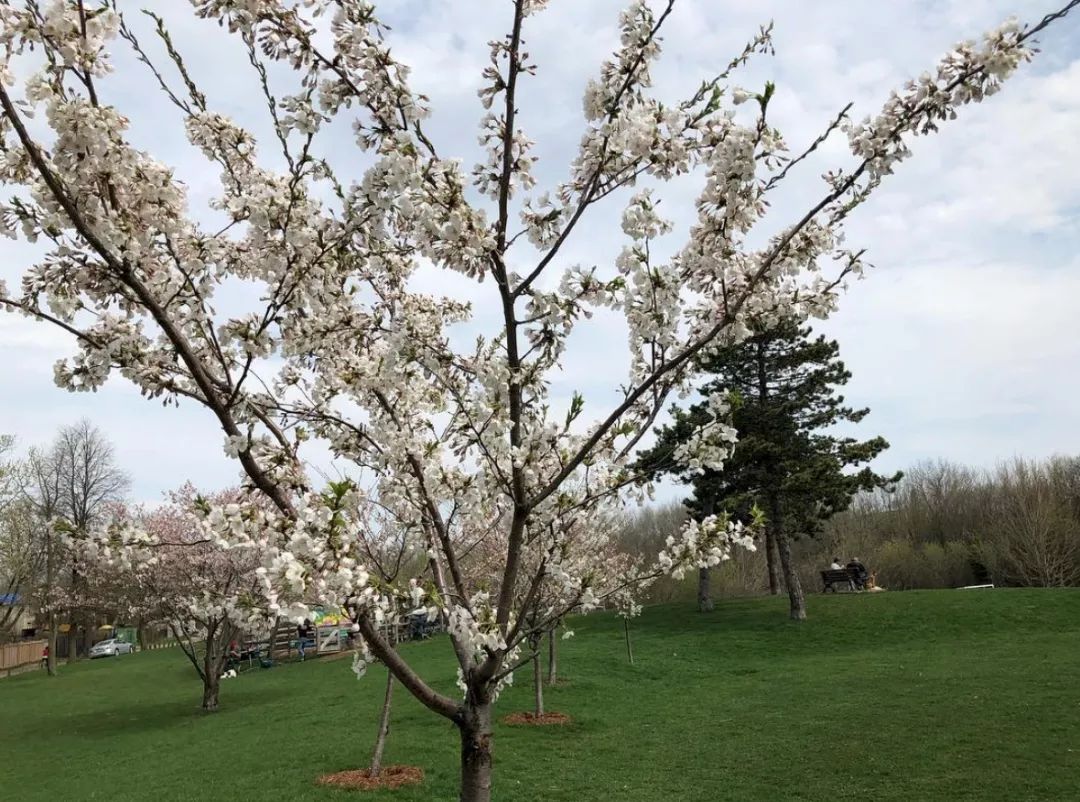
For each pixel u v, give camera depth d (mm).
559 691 15633
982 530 44094
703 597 26938
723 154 3465
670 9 3562
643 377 4516
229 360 3830
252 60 3381
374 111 3602
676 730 12445
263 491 3385
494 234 3529
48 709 20188
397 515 4574
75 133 2828
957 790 8648
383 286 5047
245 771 10773
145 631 46062
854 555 48438
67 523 3516
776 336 22438
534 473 3932
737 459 22812
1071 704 12008
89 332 3410
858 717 12367
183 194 3387
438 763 10398
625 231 3582
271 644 25094
